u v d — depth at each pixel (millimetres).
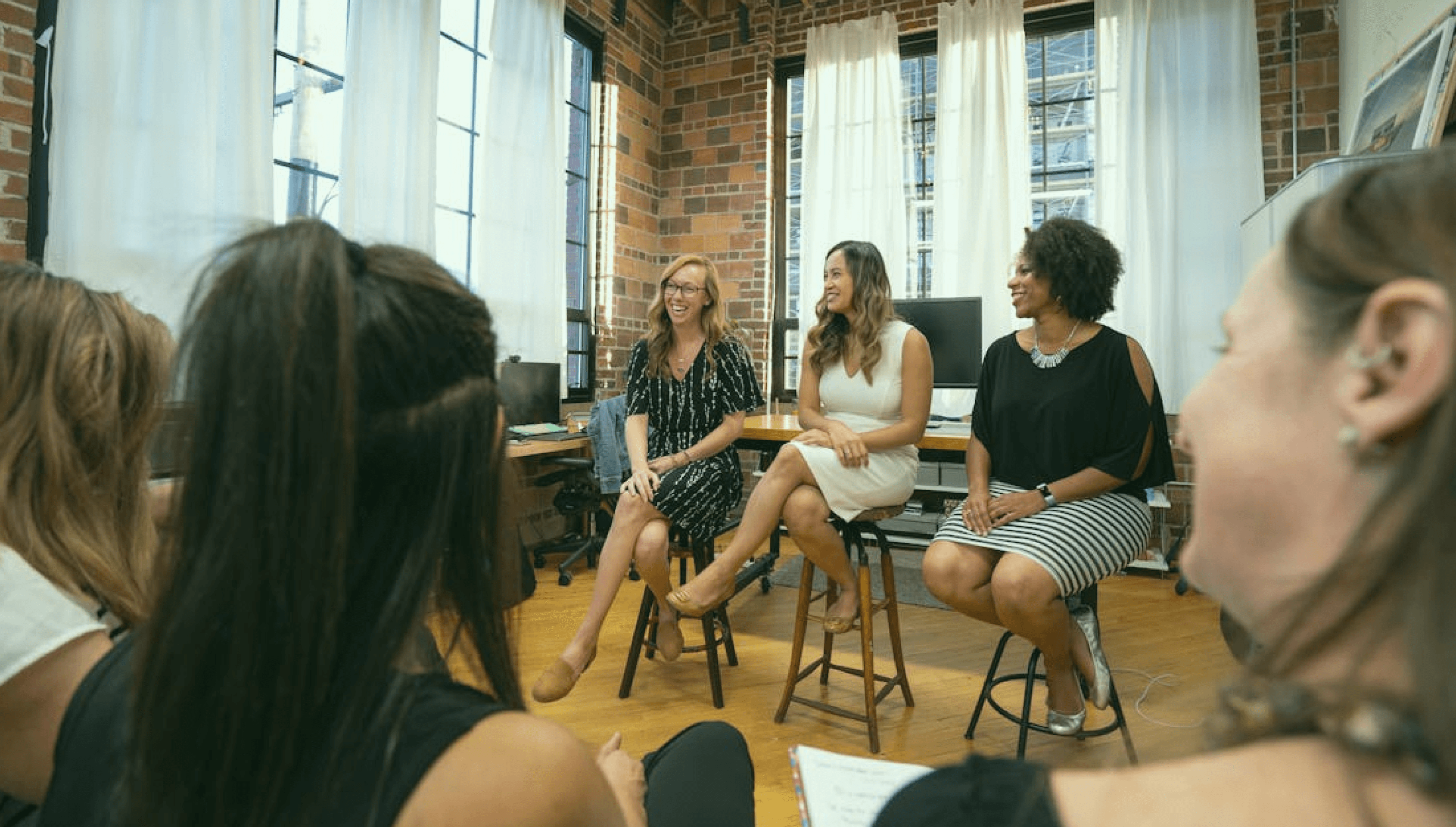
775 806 1759
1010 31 4594
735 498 2582
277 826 368
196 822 371
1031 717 2252
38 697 572
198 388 393
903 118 5039
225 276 401
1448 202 244
